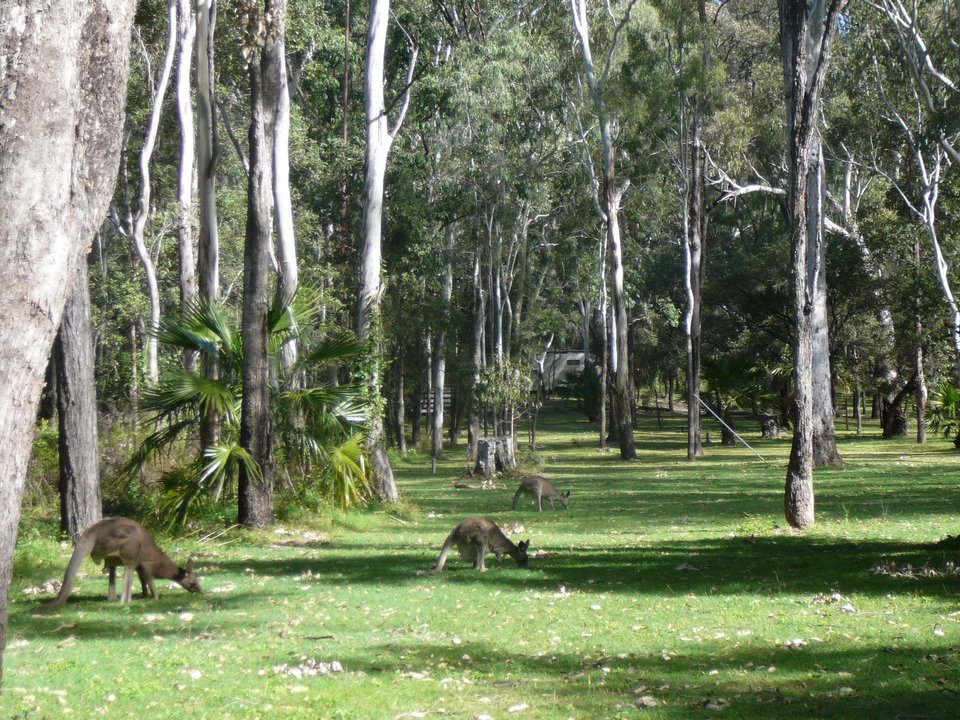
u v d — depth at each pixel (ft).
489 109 127.24
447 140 137.59
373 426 72.59
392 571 42.45
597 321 240.12
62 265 14.38
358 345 63.36
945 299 141.59
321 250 122.21
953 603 32.14
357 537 57.98
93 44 16.12
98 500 48.80
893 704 21.35
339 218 122.83
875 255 165.58
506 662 26.61
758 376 183.73
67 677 24.76
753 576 39.42
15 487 14.01
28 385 14.03
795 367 56.08
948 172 139.44
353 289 115.65
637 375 231.09
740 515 67.15
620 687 23.62
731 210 215.31
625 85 133.18
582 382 241.14
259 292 56.65
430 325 135.23
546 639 29.27
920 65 119.96
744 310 188.44
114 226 138.41
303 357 63.16
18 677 24.56
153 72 111.96
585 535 57.72
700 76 134.51
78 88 14.96
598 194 151.02
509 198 142.00
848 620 30.32
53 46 14.32
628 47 143.95
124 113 16.61
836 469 107.14
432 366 154.92
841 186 186.29
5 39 14.16
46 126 14.23
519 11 142.20
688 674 24.68
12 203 13.97
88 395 48.39
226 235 118.21
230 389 58.49
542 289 184.96
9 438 13.87
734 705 21.70
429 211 134.31
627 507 75.36
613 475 109.60
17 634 29.45
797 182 55.11
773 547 48.91
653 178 147.84
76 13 14.58
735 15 175.42
